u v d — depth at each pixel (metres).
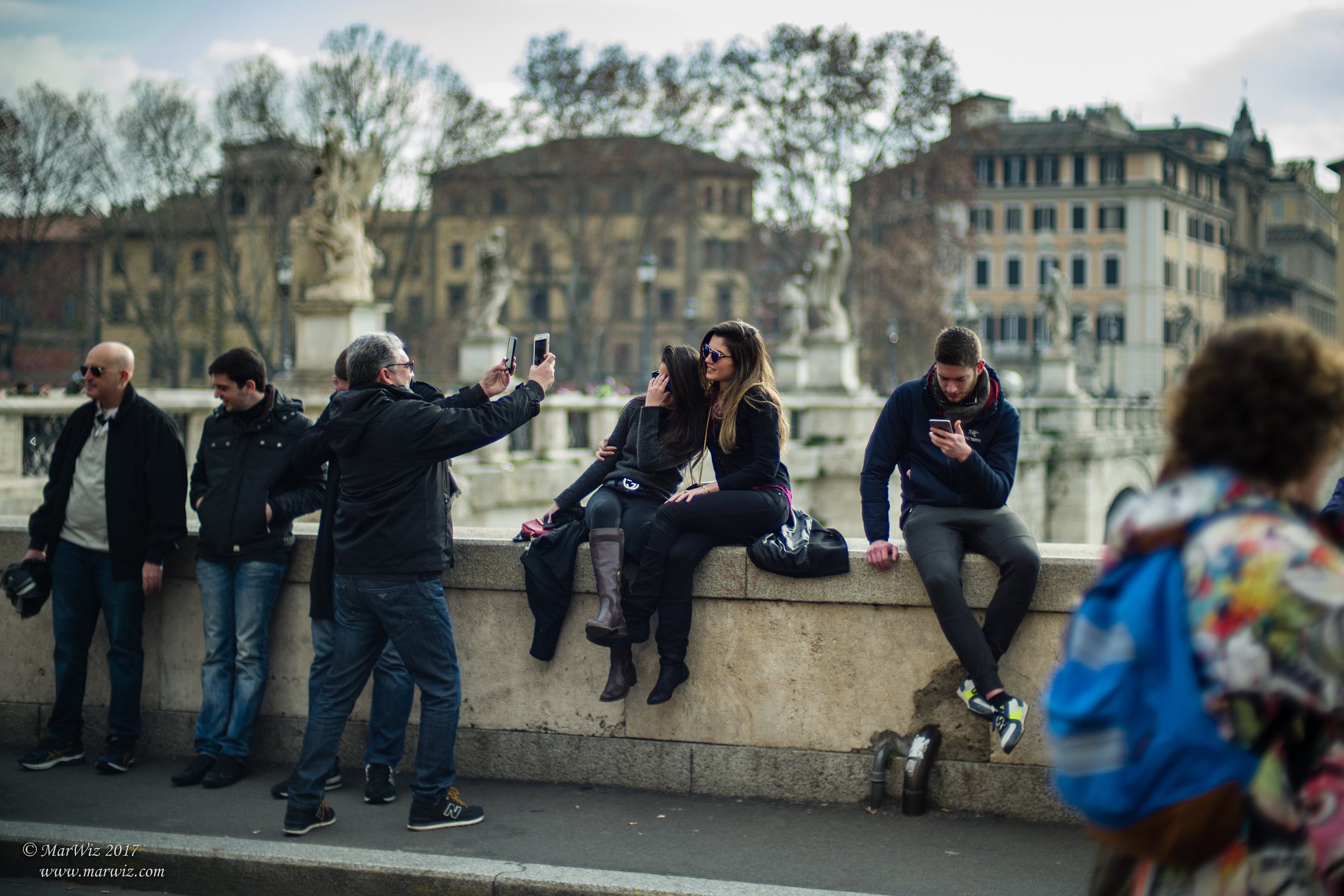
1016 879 4.02
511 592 5.18
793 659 4.87
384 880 4.07
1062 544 4.90
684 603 4.75
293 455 5.06
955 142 48.31
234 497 5.13
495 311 21.75
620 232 74.56
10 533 5.84
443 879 4.02
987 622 4.47
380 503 4.36
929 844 4.36
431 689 4.50
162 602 5.63
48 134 48.19
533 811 4.75
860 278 48.28
